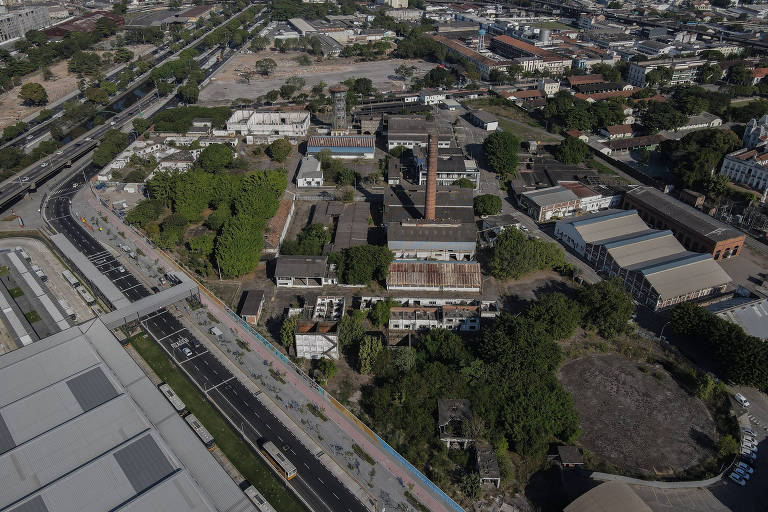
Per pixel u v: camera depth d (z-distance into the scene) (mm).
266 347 149625
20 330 153750
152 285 175125
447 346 141375
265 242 189000
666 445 122562
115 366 134500
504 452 119000
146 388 128375
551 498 110562
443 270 175500
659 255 180625
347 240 191875
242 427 125812
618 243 183000
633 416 129625
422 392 127938
